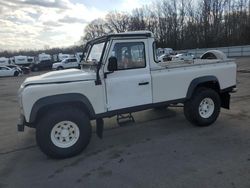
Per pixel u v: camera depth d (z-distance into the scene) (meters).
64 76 5.41
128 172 4.62
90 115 5.49
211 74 6.87
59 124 5.23
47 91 5.09
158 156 5.18
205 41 64.12
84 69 6.18
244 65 26.23
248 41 57.44
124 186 4.17
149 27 74.50
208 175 4.34
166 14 75.50
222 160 4.85
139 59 5.93
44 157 5.47
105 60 5.54
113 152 5.52
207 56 7.95
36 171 4.86
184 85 6.47
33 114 5.01
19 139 6.69
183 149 5.44
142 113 8.38
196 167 4.63
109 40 5.57
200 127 6.80
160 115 8.07
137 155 5.29
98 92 5.51
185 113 6.88
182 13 69.25
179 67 6.40
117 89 5.68
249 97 10.26
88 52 6.32
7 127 7.86
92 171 4.74
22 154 5.71
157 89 6.13
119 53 5.68
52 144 5.20
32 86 5.07
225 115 7.78
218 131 6.43
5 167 5.10
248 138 5.89
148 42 5.99
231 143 5.63
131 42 5.79
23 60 57.50
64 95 5.20
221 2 62.25
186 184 4.11
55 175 4.67
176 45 69.94
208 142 5.75
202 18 65.19
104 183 4.30
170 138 6.12
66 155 5.31
